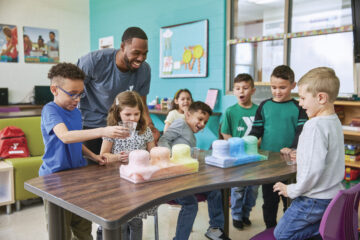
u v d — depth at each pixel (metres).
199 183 1.43
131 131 1.55
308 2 3.67
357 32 3.24
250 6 4.17
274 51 3.99
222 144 1.74
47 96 6.39
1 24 6.01
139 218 1.81
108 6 6.30
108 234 1.11
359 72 3.33
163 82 5.30
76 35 6.80
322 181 1.43
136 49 2.04
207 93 4.58
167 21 5.11
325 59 3.59
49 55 6.55
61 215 1.38
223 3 4.33
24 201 3.40
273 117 2.41
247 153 1.89
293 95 3.77
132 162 1.46
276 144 2.39
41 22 6.41
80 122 1.82
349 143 3.31
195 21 4.65
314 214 1.44
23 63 6.29
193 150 1.75
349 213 1.29
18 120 3.45
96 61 2.22
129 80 2.33
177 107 3.84
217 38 4.45
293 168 1.72
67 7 6.64
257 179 1.52
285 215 1.53
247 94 2.80
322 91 1.43
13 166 3.03
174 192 1.31
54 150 1.66
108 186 1.37
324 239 1.28
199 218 2.91
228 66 4.38
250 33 4.21
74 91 1.65
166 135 2.13
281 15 3.89
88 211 1.12
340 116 3.39
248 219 2.76
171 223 2.82
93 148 2.29
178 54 4.96
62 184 1.40
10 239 2.52
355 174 3.22
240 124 2.83
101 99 2.33
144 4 5.47
